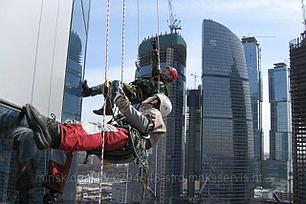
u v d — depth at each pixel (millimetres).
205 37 59562
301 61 42031
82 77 7129
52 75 4488
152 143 4176
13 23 3182
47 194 3779
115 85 4191
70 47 5430
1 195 3107
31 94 3721
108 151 3682
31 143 3816
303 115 39656
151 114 4148
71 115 5875
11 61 3164
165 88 4820
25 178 3762
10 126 3195
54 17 4414
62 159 3812
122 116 4059
